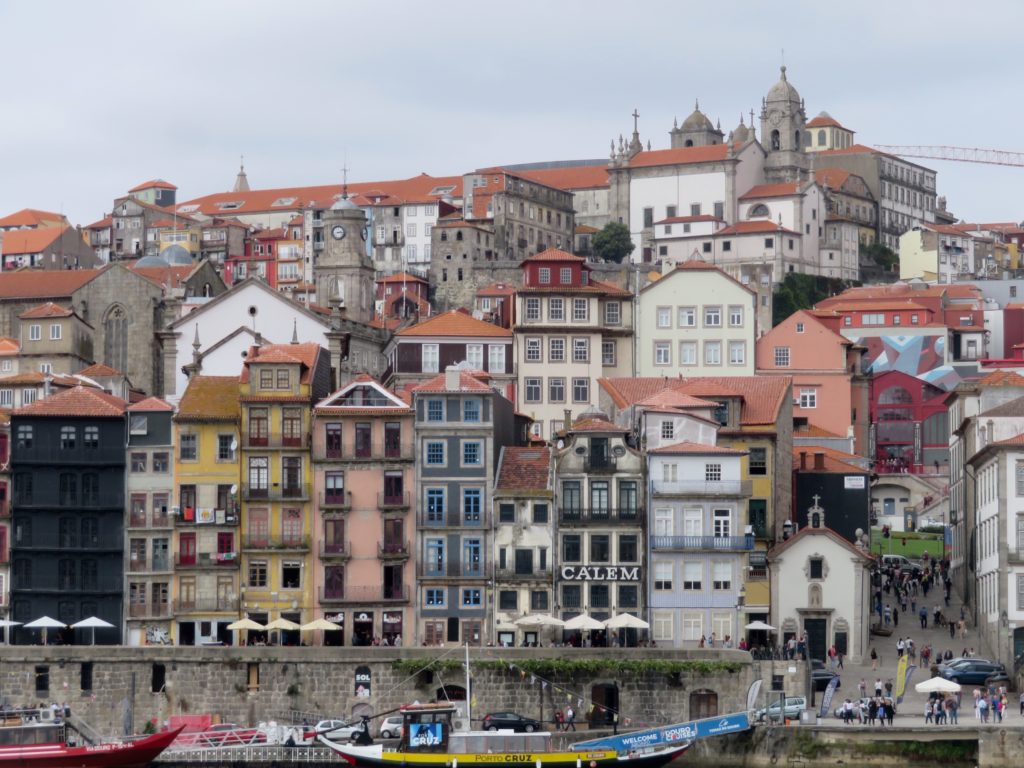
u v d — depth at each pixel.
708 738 172.62
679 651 184.88
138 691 185.25
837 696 189.75
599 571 199.75
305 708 185.00
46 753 167.75
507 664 184.62
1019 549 199.62
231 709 185.12
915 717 179.38
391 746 167.88
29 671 185.12
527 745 167.50
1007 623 198.25
